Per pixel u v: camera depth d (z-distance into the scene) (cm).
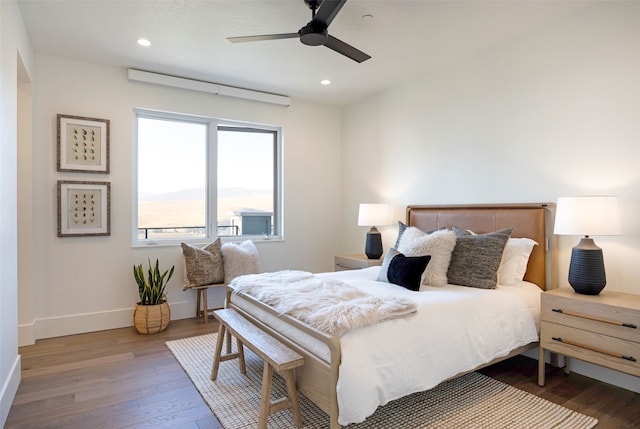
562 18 284
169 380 260
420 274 267
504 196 326
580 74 275
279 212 497
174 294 414
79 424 206
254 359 297
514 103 318
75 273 362
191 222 442
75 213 360
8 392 220
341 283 263
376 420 209
